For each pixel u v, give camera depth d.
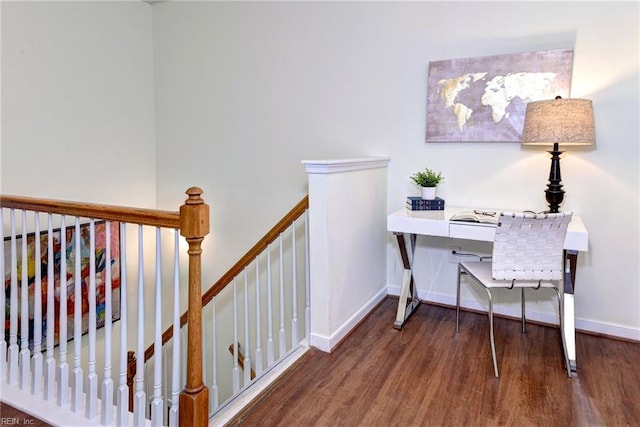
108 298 1.69
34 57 3.20
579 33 2.50
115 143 3.84
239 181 3.81
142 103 4.07
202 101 3.91
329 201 2.38
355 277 2.75
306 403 1.94
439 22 2.87
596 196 2.56
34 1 3.17
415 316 2.93
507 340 2.56
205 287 4.11
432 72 2.90
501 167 2.79
